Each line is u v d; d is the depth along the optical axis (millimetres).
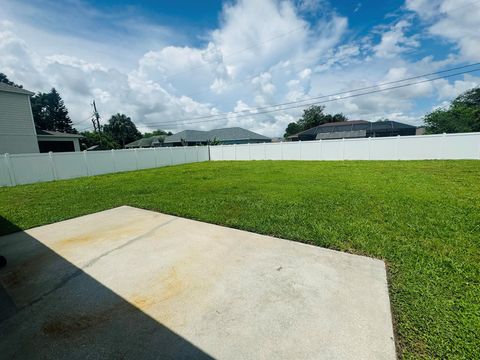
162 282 2324
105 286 2293
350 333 1617
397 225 3609
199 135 32844
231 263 2643
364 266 2498
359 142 14633
